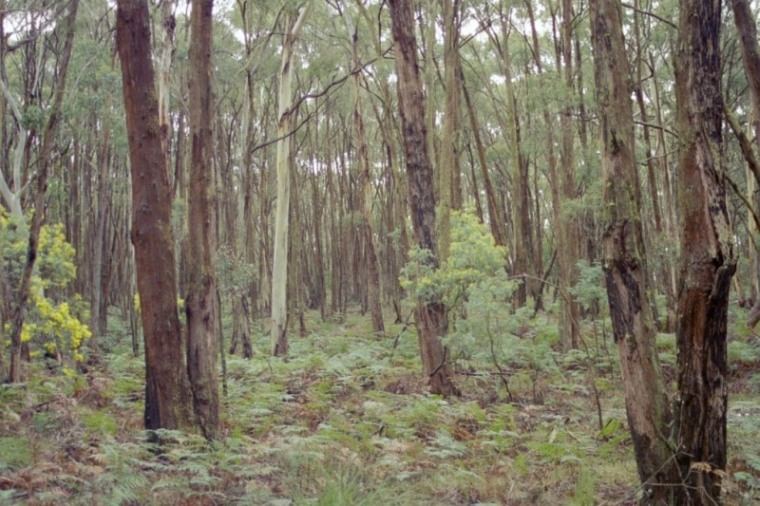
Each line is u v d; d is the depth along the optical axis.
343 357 15.83
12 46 15.92
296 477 6.83
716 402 5.44
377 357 16.64
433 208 12.44
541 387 12.12
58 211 26.66
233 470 6.94
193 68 8.66
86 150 29.95
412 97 12.55
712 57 5.41
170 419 7.87
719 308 5.36
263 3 22.61
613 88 6.00
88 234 29.16
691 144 5.39
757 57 9.80
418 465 7.70
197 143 8.52
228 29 27.81
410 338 19.52
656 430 5.71
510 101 24.59
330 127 44.41
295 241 30.80
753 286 21.09
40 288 11.81
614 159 5.96
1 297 10.46
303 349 19.62
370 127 42.62
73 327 11.70
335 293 41.22
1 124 18.03
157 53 22.11
